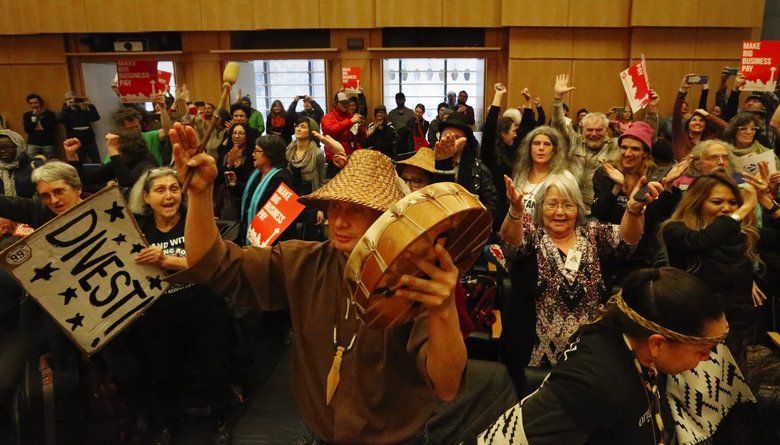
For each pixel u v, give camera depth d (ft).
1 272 8.91
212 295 9.32
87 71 33.58
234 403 10.21
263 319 12.92
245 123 17.81
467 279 10.19
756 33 30.60
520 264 8.11
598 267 7.81
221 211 17.24
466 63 33.50
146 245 7.20
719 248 8.30
